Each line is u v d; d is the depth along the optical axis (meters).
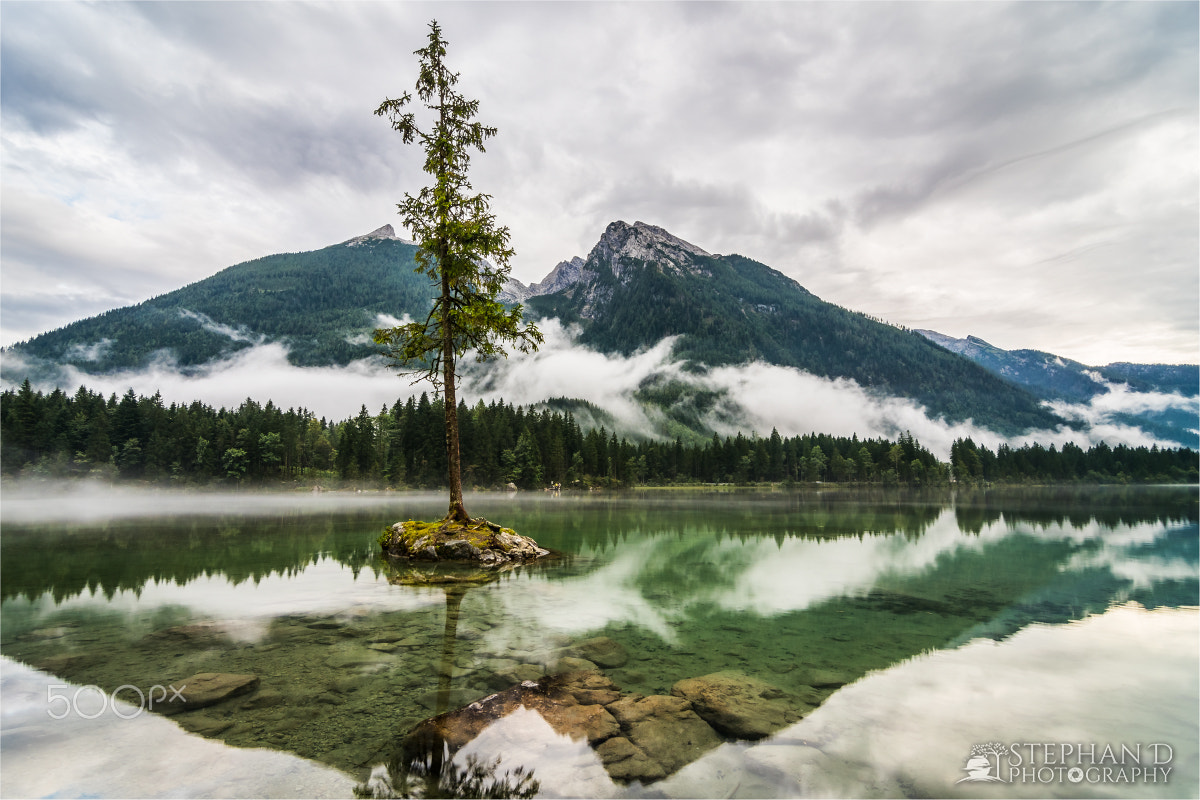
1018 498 78.06
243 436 107.25
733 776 4.12
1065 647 7.64
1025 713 5.36
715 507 52.22
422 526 17.27
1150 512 41.72
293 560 15.11
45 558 14.98
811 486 167.88
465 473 109.56
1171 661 6.98
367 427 117.94
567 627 8.34
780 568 14.66
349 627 8.06
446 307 19.11
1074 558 16.98
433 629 8.04
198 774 3.92
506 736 4.66
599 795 3.84
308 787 3.82
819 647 7.57
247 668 6.18
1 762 4.00
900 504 58.09
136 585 11.11
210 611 8.91
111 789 3.70
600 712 5.18
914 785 4.00
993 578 13.33
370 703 5.29
